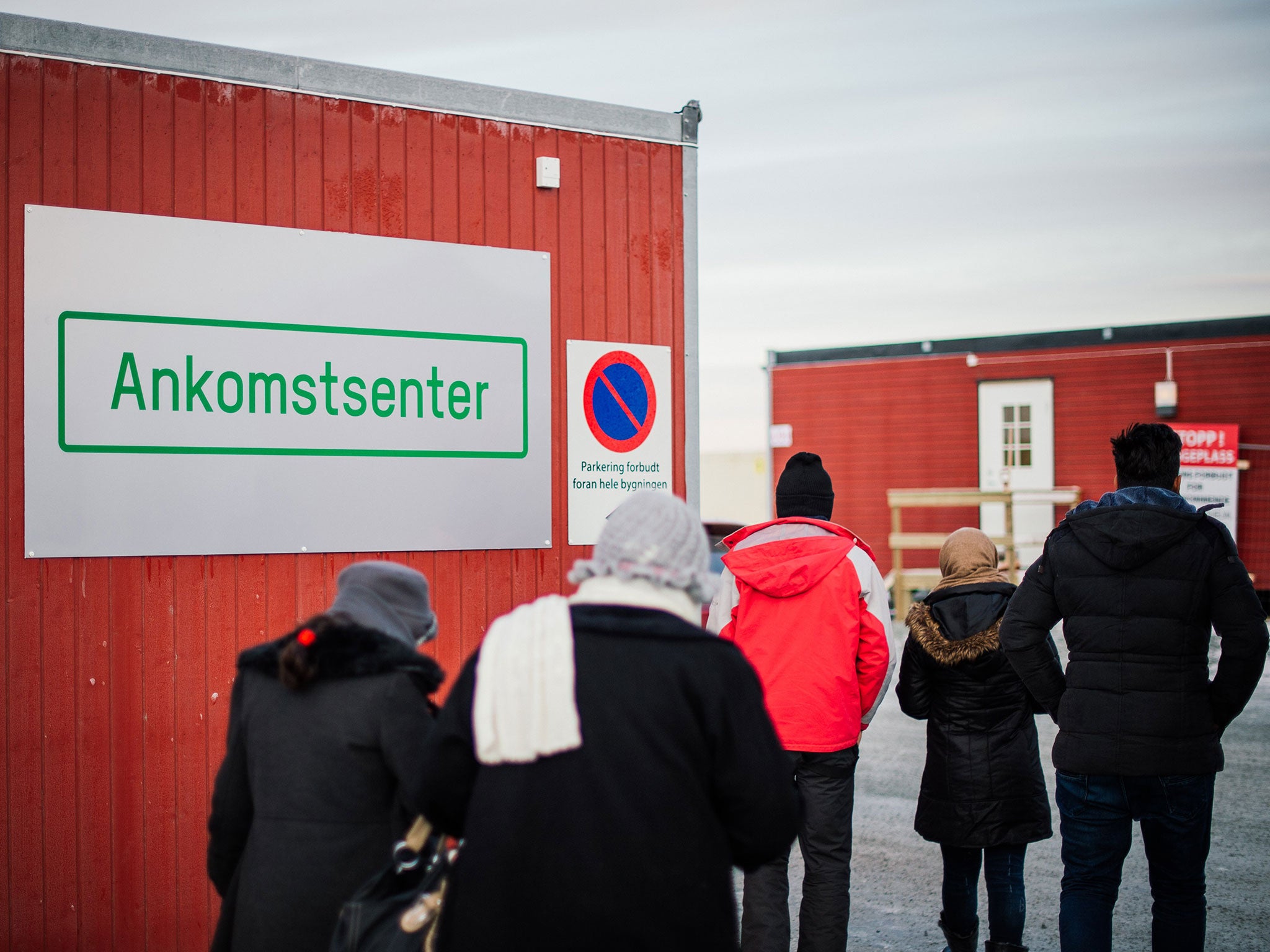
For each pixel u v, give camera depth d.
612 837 1.78
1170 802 3.18
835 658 3.53
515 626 1.94
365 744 2.24
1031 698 3.77
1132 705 3.19
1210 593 3.20
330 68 3.79
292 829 2.22
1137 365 14.41
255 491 3.62
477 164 4.02
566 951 1.74
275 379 3.67
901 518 15.47
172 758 3.51
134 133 3.53
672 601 1.98
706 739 1.87
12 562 3.35
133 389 3.48
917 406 15.44
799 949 3.56
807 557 3.58
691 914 1.79
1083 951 3.20
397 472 3.84
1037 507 14.82
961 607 3.79
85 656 3.42
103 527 3.44
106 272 3.47
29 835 3.36
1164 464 3.37
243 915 2.21
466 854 1.83
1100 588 3.26
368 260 3.82
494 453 4.00
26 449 3.37
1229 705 3.18
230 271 3.62
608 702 1.84
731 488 39.38
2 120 3.38
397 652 2.32
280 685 2.31
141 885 3.47
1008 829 3.69
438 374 3.91
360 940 2.06
